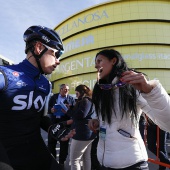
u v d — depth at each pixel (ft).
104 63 5.73
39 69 4.62
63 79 129.59
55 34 4.74
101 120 5.81
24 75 4.30
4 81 3.89
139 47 109.91
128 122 5.26
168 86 102.89
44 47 4.58
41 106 4.69
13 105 4.06
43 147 5.01
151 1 117.08
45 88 4.79
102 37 117.29
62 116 13.84
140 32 112.27
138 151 5.18
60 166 5.29
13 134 4.19
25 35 4.74
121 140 5.20
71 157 10.25
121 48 111.86
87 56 120.06
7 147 4.14
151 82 4.07
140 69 105.60
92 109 10.14
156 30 112.37
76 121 10.05
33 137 4.67
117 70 5.46
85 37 124.16
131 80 3.84
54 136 5.24
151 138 13.66
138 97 5.21
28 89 4.27
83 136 9.79
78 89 10.75
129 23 115.14
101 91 5.72
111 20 117.60
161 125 4.58
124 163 5.05
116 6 119.55
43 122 5.45
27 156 4.43
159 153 13.05
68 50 132.26
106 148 5.43
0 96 3.93
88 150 11.14
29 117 4.43
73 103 16.21
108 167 5.37
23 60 4.69
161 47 109.81
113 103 5.32
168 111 4.06
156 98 3.97
